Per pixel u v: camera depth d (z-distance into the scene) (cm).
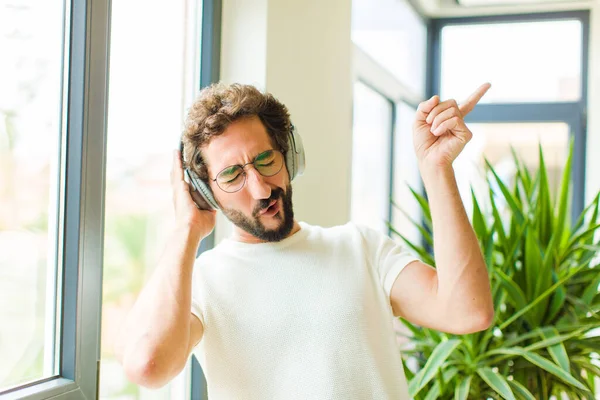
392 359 112
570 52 426
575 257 204
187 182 118
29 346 130
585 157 421
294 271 114
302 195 200
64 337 128
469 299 102
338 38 234
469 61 446
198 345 116
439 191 105
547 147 427
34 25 130
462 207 105
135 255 168
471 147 432
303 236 120
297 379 108
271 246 118
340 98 237
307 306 111
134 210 167
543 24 432
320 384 107
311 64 209
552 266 188
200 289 115
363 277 114
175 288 104
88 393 130
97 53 132
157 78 175
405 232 400
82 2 130
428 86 452
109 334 157
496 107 435
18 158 127
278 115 114
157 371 97
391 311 114
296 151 116
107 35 135
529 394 165
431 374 162
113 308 158
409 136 419
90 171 131
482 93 106
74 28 130
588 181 413
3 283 125
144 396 171
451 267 103
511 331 188
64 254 129
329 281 113
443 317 106
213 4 181
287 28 192
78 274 128
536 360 165
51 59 132
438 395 174
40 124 131
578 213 417
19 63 127
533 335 177
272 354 110
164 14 177
